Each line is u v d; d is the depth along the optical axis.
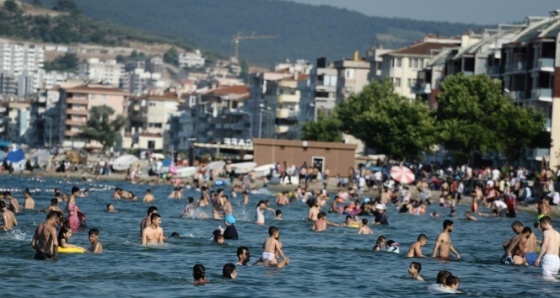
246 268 116.94
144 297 97.31
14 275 106.81
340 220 195.62
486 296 103.75
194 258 124.12
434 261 129.25
